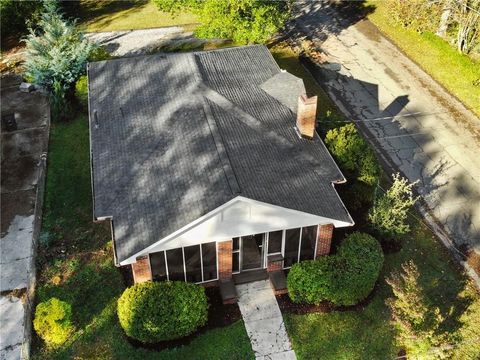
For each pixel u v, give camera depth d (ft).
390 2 136.36
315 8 148.15
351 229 80.74
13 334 69.05
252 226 67.00
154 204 66.39
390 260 78.02
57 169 93.35
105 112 81.46
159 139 75.10
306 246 73.97
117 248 62.85
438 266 77.97
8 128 102.73
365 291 70.69
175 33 136.36
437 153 98.89
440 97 113.09
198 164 69.46
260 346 66.80
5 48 129.70
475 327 69.92
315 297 69.92
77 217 84.33
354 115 107.45
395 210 76.13
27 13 128.47
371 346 67.21
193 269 71.15
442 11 125.08
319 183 71.77
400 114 108.17
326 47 130.11
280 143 75.46
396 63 124.16
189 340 67.05
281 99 83.20
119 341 67.00
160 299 65.36
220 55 91.04
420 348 63.82
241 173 68.18
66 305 66.39
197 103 78.79
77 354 65.82
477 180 93.30
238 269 74.33
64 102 102.68
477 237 82.99
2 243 81.05
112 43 131.85
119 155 74.08
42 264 76.64
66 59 105.09
